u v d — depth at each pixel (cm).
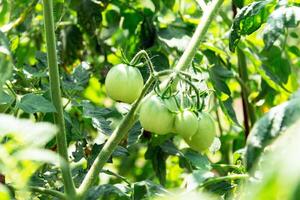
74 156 125
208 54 149
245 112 161
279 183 54
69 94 126
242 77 165
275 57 159
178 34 146
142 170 186
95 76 165
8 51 101
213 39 157
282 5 117
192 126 108
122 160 184
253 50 156
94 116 123
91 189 110
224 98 140
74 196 109
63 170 109
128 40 159
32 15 165
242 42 148
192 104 110
